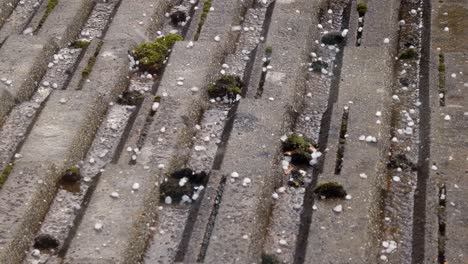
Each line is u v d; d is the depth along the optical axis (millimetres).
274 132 2189
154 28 2455
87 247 2031
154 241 2066
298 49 2355
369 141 2162
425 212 2066
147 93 2299
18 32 2465
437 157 2143
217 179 2117
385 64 2311
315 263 1999
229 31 2418
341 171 2119
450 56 2322
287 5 2465
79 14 2486
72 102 2254
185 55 2354
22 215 2070
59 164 2158
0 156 2188
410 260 2027
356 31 2404
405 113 2250
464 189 2086
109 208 2080
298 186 2133
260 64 2332
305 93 2299
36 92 2324
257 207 2072
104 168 2143
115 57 2359
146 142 2189
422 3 2479
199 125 2242
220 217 2062
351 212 2057
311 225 2045
